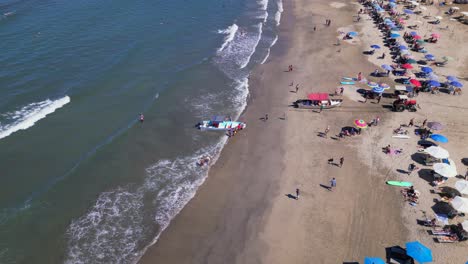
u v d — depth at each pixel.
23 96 44.81
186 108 45.50
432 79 48.31
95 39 61.06
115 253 28.11
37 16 68.62
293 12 79.25
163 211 31.78
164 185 34.38
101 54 56.34
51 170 35.12
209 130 41.69
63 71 50.88
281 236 29.31
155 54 57.91
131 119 42.88
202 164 36.69
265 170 35.97
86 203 32.12
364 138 39.47
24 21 65.94
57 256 27.70
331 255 27.62
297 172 35.47
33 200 31.98
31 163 35.62
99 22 68.12
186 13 76.44
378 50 59.50
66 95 45.75
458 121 41.75
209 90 49.31
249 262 27.52
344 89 48.59
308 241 28.77
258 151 38.50
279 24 72.44
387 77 51.03
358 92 47.81
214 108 45.66
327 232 29.38
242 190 33.81
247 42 63.84
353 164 36.03
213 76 52.69
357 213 30.88
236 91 49.25
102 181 34.44
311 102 45.88
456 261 26.67
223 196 33.25
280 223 30.41
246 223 30.61
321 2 85.56
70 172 35.03
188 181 34.88
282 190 33.56
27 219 30.33
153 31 66.19
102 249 28.36
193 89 49.38
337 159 36.78
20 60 52.62
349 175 34.75
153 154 37.97
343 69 53.91
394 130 40.47
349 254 27.61
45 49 56.31
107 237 29.31
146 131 41.06
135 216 31.20
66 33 62.41
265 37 66.19
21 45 57.03
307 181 34.34
